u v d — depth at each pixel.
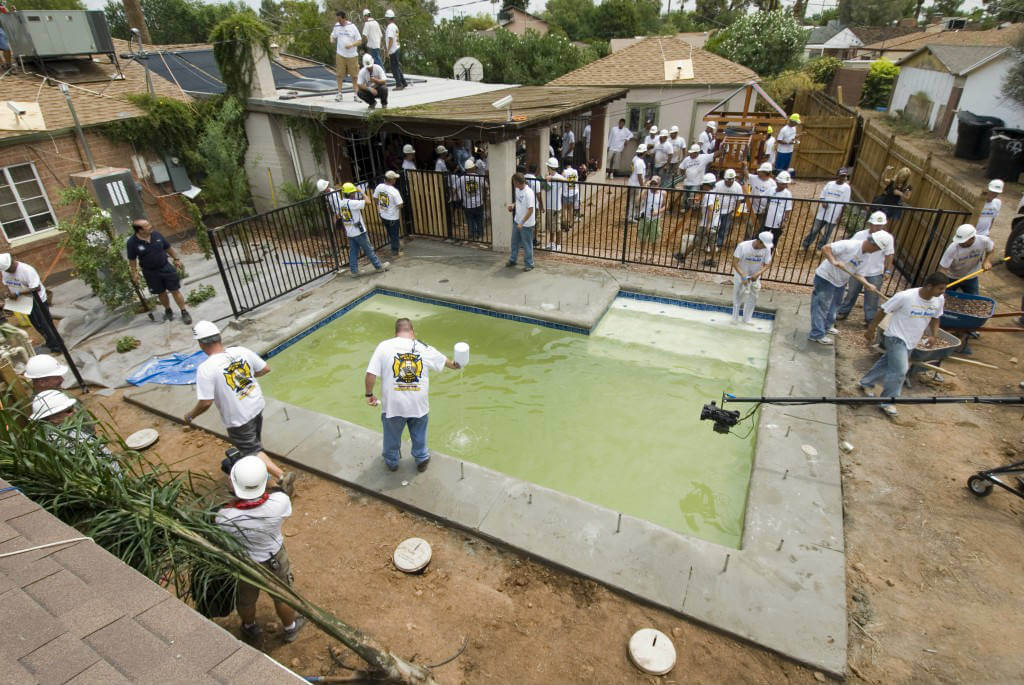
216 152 12.06
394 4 27.34
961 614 3.92
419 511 4.91
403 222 11.69
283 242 9.31
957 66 19.77
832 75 30.61
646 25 44.81
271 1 32.78
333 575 4.36
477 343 8.02
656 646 3.71
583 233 10.76
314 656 3.69
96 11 11.91
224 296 9.22
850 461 5.38
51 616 2.01
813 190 14.95
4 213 9.62
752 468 5.27
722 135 15.00
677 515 5.06
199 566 2.99
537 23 42.25
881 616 3.92
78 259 8.09
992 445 5.54
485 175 10.45
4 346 5.58
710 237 9.74
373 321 8.74
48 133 9.94
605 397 6.74
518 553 4.51
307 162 12.35
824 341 7.21
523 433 6.17
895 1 48.44
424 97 13.41
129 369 7.27
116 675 1.79
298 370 7.53
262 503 3.40
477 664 3.67
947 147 19.38
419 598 4.16
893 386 5.81
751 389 6.77
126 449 3.37
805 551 4.38
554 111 11.15
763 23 24.95
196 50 16.34
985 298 6.62
